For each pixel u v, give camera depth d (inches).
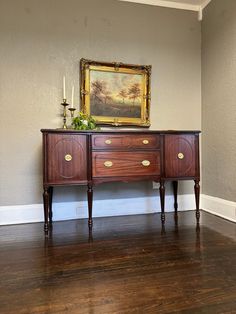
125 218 111.4
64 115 105.3
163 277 58.6
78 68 111.0
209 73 119.8
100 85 112.7
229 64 106.6
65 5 109.2
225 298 50.0
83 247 77.7
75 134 90.9
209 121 120.2
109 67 113.4
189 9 124.7
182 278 58.0
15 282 56.8
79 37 111.0
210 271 61.3
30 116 105.7
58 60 108.7
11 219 104.1
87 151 92.2
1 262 67.4
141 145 97.0
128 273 60.7
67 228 97.4
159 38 121.2
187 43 124.8
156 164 98.7
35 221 106.5
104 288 54.1
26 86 105.1
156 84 121.0
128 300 49.6
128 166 95.8
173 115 123.3
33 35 105.7
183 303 48.5
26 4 104.7
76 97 111.2
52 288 54.2
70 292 52.6
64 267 64.3
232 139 105.4
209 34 119.6
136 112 117.3
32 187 106.3
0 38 102.0
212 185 118.6
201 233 89.9
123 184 117.6
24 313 45.8
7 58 102.9
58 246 78.6
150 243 80.6
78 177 91.5
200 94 126.0
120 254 72.2
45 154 88.7
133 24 117.6
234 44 103.6
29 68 105.3
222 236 86.4
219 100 113.1
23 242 82.4
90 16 112.2
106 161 93.7
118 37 115.8
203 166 125.1
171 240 83.0
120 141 95.0
